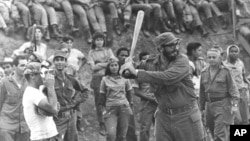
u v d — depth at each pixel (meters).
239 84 16.27
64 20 18.48
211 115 13.73
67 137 13.07
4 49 16.69
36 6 17.62
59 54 12.89
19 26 17.28
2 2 17.17
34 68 10.15
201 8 21.69
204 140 10.11
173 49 9.84
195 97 10.08
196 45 16.31
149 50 19.55
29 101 10.07
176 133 10.05
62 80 12.88
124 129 14.11
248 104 16.95
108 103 14.06
